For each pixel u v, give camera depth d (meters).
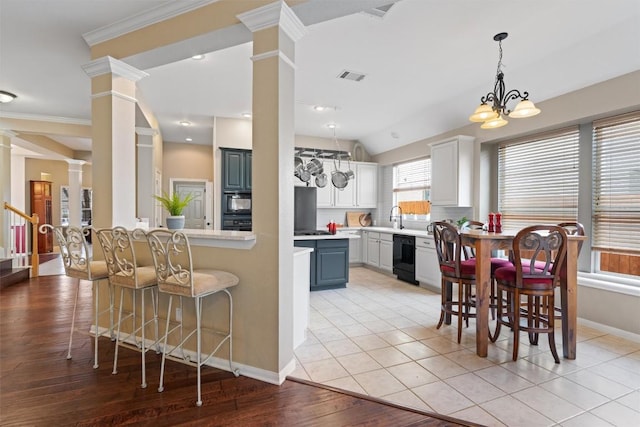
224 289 2.20
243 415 1.83
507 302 3.17
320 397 2.02
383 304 4.07
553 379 2.25
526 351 2.71
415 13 2.49
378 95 4.30
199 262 2.46
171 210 2.85
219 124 5.47
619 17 2.50
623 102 2.97
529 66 3.38
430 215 5.68
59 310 3.63
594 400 2.00
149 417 1.80
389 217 6.86
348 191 6.76
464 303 3.18
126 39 2.71
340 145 6.98
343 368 2.40
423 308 3.92
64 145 7.29
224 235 2.28
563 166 3.71
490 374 2.32
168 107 4.90
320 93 4.25
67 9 2.49
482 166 4.56
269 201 2.16
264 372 2.21
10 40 2.94
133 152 3.01
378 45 3.00
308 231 5.32
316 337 3.00
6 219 5.22
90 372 2.28
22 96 4.35
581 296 3.30
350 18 2.56
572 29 2.69
